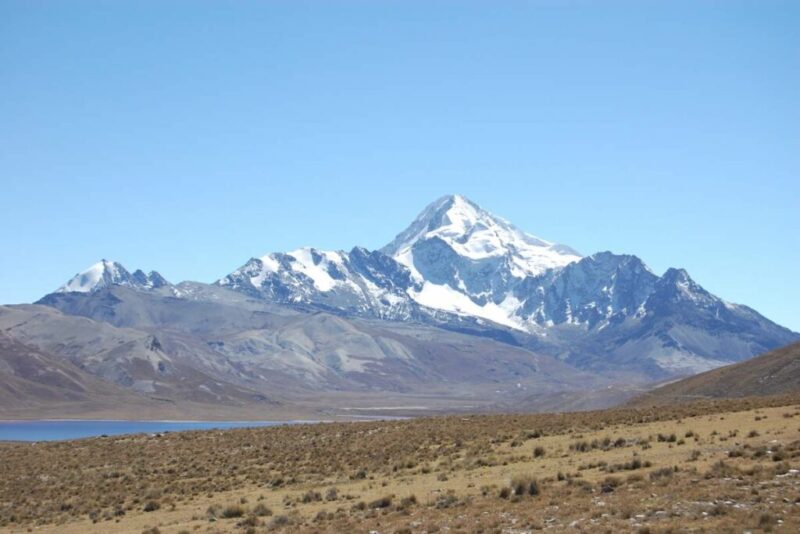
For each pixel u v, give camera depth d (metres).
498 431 84.38
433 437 85.56
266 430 115.69
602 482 44.12
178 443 106.69
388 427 104.62
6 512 64.31
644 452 56.00
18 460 99.94
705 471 44.03
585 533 32.94
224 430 120.94
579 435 73.31
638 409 103.31
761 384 163.25
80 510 62.41
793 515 32.69
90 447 109.06
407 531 37.31
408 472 64.12
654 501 37.59
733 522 32.38
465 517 39.44
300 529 41.62
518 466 58.12
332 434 102.69
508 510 39.94
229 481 72.50
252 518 46.25
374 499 50.19
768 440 53.56
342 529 40.22
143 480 77.75
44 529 54.69
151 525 51.06
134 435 119.88
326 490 58.88
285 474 72.69
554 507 39.19
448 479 56.56
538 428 83.50
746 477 41.09
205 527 46.94
